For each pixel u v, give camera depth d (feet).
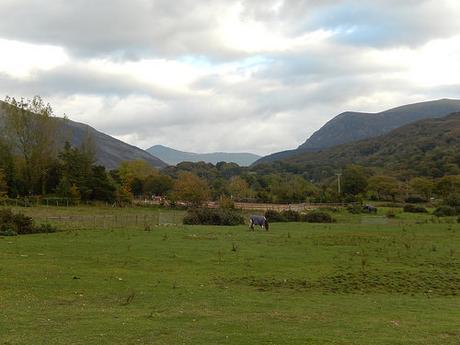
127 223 210.18
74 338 50.65
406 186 494.59
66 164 392.27
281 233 174.60
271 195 448.24
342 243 145.48
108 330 54.24
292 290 86.69
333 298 80.84
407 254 125.59
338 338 53.72
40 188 386.11
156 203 414.82
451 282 95.96
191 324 58.59
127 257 113.60
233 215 228.43
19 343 48.32
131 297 74.18
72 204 360.28
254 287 88.33
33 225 168.66
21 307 65.41
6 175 362.33
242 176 593.01
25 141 374.63
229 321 61.05
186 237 154.10
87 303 70.33
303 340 52.16
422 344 52.39
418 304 77.51
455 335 56.85
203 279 92.68
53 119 383.45
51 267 97.91
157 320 60.23
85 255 115.03
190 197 389.19
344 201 412.98
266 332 55.67
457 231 185.37
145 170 524.52
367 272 101.71
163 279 91.09
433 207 363.56
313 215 252.62
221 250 127.24
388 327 60.13
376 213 323.16
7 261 102.89
